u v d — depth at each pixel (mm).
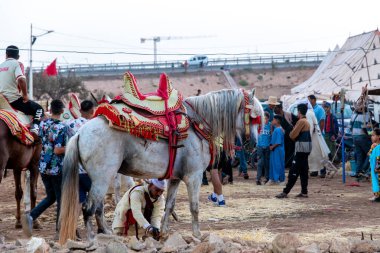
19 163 11055
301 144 15242
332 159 22156
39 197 15844
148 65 85938
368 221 11734
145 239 8812
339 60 30703
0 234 10945
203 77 85562
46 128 10188
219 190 13891
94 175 8734
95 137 8719
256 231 10602
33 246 8031
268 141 18703
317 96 28406
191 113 9422
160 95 9281
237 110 9625
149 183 9320
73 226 8648
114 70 84312
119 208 9492
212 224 11602
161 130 8938
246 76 88000
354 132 19266
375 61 27375
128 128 8742
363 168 19266
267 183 18609
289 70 88938
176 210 13242
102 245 8258
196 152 9297
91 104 10891
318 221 11797
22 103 11438
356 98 25328
